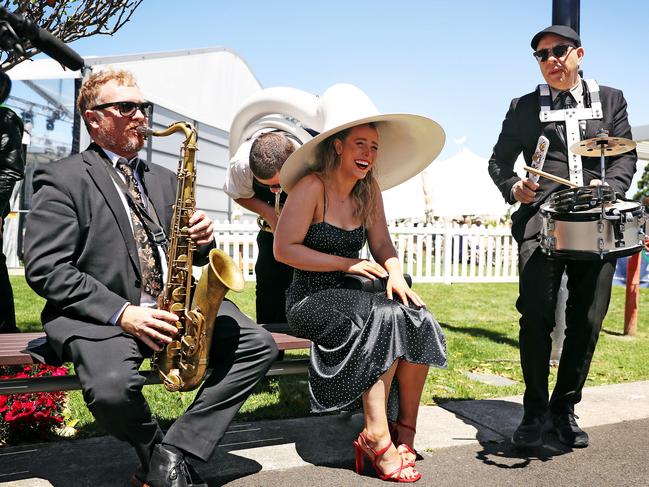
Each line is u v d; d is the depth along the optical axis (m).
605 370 5.39
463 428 3.62
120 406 2.40
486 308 9.55
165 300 2.74
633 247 3.03
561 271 3.39
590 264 3.33
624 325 7.49
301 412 3.86
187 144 2.85
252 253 12.70
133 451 3.12
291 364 3.12
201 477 2.73
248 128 4.11
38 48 2.38
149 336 2.54
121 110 2.81
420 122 3.21
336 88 3.20
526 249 3.43
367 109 3.11
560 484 2.83
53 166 2.69
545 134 3.49
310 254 2.99
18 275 11.63
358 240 3.17
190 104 13.12
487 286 12.81
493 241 13.88
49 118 12.91
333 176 3.11
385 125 3.36
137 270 2.76
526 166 3.31
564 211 3.06
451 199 20.12
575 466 3.05
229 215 16.05
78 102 2.90
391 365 2.77
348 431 3.52
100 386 2.39
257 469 2.95
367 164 3.07
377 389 2.80
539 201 3.44
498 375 5.14
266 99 3.79
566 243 3.06
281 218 3.05
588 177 3.43
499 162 3.68
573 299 3.43
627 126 3.52
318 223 3.08
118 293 2.71
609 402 4.16
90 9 4.48
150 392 4.26
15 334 3.10
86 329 2.52
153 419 2.54
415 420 3.02
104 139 2.84
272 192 3.90
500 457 3.16
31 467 2.90
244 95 15.32
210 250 2.89
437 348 2.81
